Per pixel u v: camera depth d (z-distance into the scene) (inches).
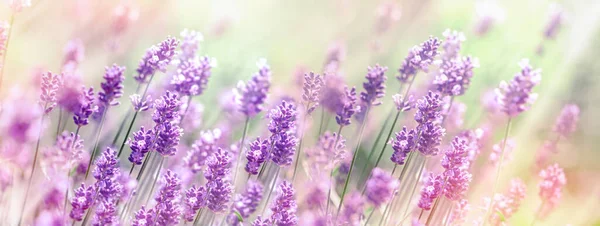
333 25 55.8
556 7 52.9
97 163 42.1
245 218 43.6
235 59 54.1
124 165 46.2
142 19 52.4
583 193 49.6
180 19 54.0
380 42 54.5
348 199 44.5
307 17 56.4
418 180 44.0
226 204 42.8
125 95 48.4
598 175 49.8
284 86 51.4
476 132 45.9
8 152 41.9
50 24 50.3
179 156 46.1
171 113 42.5
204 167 44.8
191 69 43.4
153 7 52.9
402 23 54.9
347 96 43.9
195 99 49.9
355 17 55.4
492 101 49.7
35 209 43.3
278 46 55.6
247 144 45.8
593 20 54.0
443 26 55.9
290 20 56.6
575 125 49.3
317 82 43.9
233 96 48.3
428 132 42.9
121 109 47.4
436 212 44.9
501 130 49.7
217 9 54.8
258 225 43.0
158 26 53.2
